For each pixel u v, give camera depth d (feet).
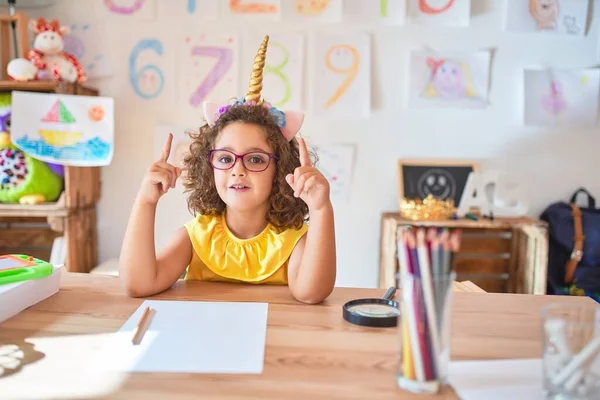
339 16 6.48
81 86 6.11
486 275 6.80
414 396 1.65
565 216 6.41
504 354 2.01
